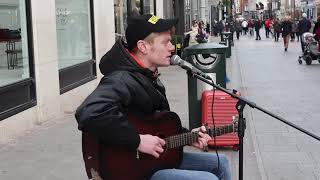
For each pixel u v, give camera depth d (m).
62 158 6.62
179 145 3.44
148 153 3.18
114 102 3.10
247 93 12.40
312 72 17.05
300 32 28.84
